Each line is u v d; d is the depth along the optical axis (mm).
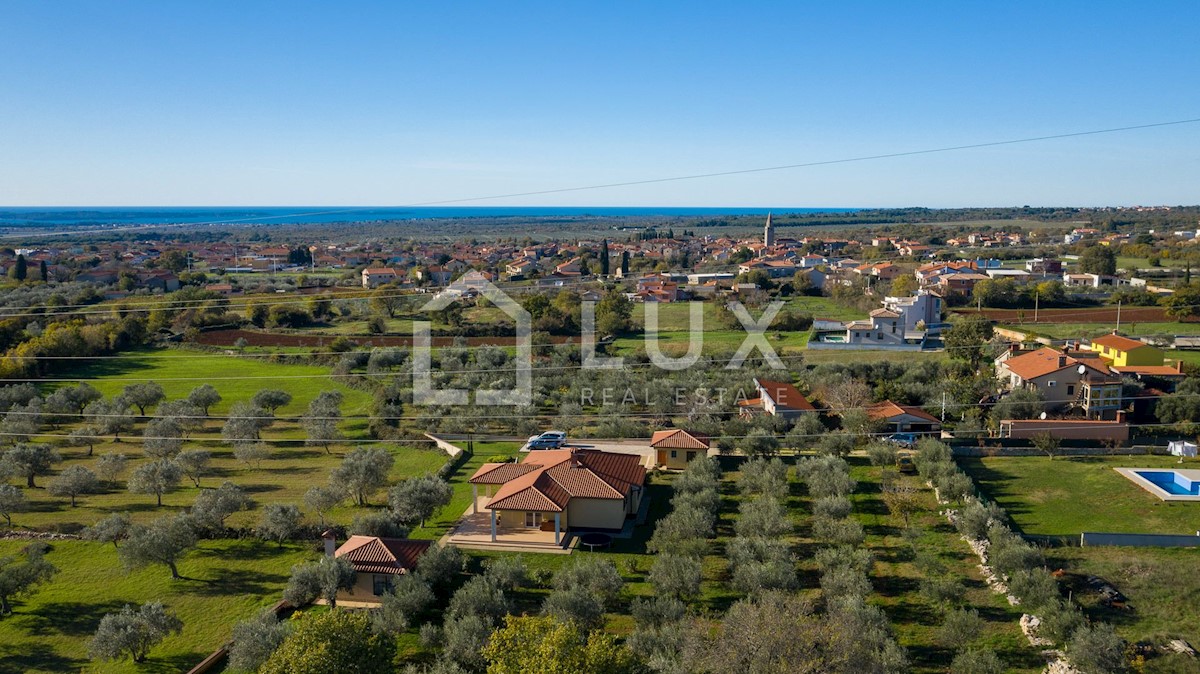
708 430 72000
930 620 39812
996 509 50938
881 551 48062
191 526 50656
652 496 59688
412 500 53625
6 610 43062
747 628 32281
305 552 50094
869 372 89750
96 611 43031
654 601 40938
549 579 45375
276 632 36250
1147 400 74438
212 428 80188
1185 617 39062
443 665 33969
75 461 70062
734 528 51500
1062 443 66562
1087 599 40969
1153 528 50375
